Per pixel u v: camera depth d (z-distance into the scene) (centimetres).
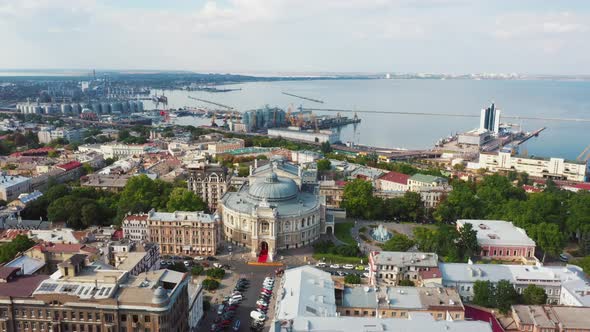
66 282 18062
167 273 19425
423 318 17375
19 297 17400
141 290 17700
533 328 19462
